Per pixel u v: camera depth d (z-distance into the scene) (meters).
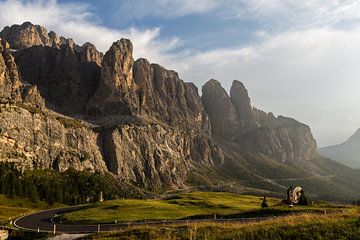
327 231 34.03
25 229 72.56
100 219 83.25
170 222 71.81
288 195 98.62
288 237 33.91
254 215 73.44
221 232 39.34
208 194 152.25
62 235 62.25
